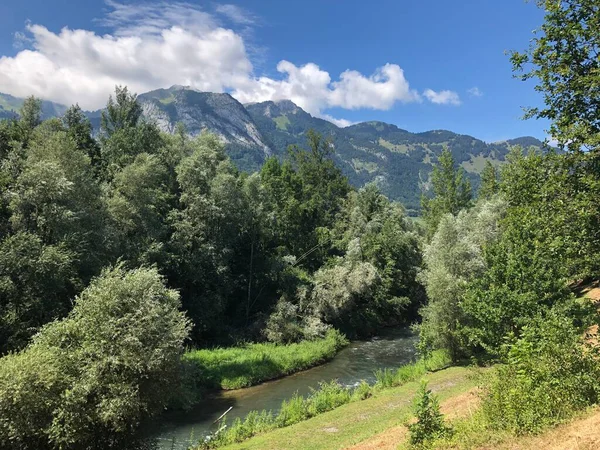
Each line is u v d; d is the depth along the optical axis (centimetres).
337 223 6919
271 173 7888
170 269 3862
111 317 1834
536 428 988
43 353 1675
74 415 1603
